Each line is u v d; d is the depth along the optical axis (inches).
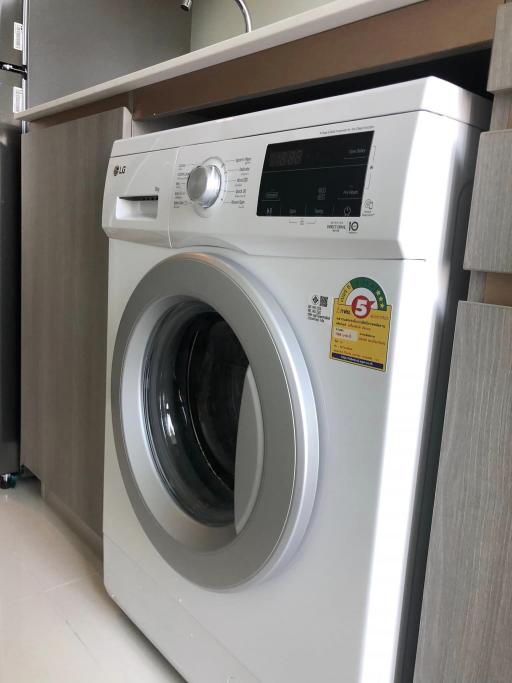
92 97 46.2
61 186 51.4
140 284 35.3
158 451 38.9
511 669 21.9
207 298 29.7
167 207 33.0
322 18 27.1
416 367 23.6
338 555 25.5
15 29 58.5
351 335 24.3
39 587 48.3
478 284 22.3
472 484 22.5
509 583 21.6
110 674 39.2
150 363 38.5
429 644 24.6
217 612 33.0
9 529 57.3
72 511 56.7
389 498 24.1
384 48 25.9
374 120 23.1
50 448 57.6
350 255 24.0
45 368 57.2
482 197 21.3
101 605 46.4
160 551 36.0
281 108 27.2
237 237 28.5
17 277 63.5
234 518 32.4
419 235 22.3
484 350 21.7
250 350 27.1
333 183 24.1
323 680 26.8
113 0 65.6
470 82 30.2
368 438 24.0
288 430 25.6
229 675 32.5
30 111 54.7
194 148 31.9
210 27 71.7
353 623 25.2
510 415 21.1
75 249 50.3
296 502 25.8
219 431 36.8
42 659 40.1
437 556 23.9
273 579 28.9
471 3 22.7
